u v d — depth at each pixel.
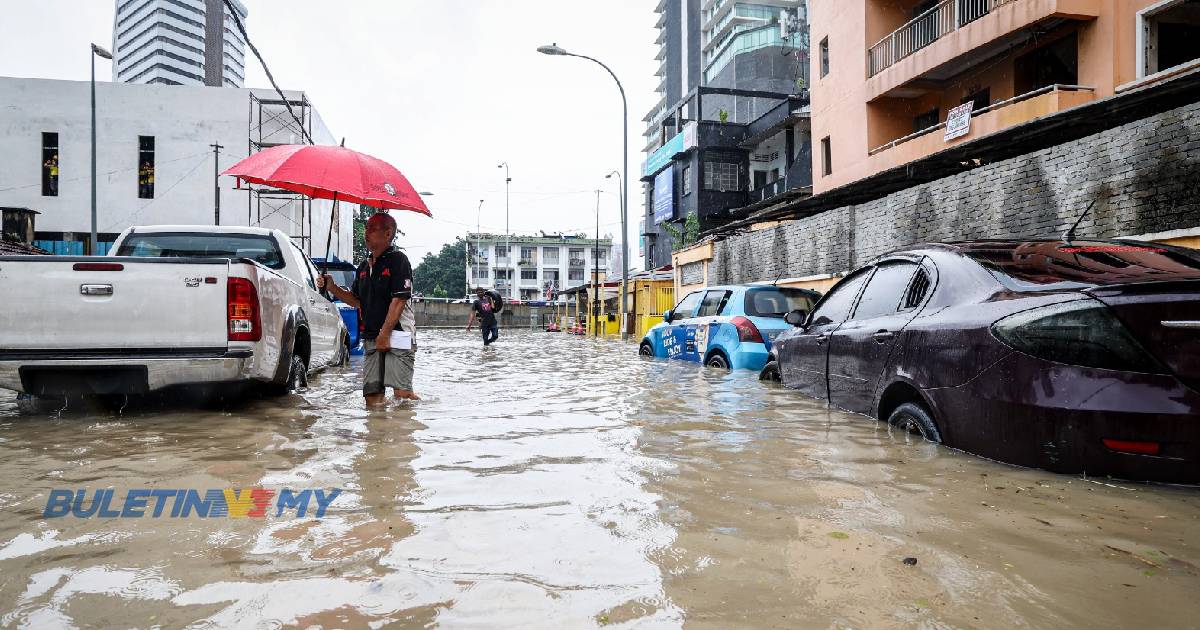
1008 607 1.67
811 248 13.14
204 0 131.88
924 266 3.99
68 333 4.41
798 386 5.45
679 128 40.12
